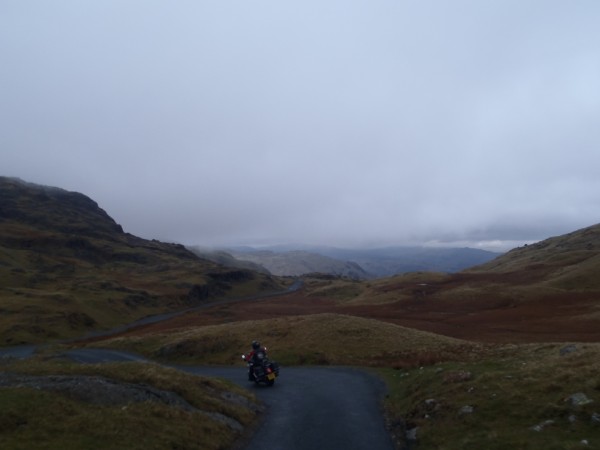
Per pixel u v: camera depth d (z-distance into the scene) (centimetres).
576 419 1454
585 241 19362
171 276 19388
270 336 5219
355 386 3059
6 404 1619
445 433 1655
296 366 4191
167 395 2066
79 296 12350
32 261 17750
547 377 1919
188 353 5169
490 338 5953
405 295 12275
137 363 2648
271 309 12419
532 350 2981
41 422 1504
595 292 9338
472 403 1823
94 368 2453
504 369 2345
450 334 6494
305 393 2914
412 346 4294
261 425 2141
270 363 3312
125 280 17438
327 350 4481
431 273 16275
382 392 2814
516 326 7019
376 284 16312
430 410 1973
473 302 10144
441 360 3466
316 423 2139
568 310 7981
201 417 1908
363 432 1959
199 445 1622
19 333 8625
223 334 5525
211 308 14175
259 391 3064
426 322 8025
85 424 1534
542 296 9712
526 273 13375
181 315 12406
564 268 12481
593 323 6675
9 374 2316
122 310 12581
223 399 2334
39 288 13525
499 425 1569
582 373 1822
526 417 1580
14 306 10112
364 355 4228
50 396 1778
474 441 1473
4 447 1291
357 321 5338
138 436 1521
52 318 9800
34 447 1309
